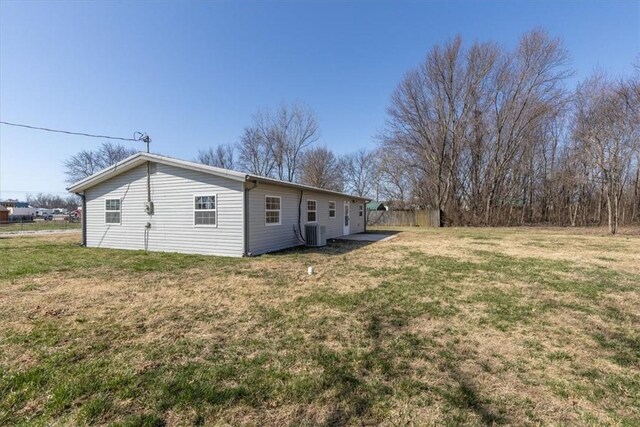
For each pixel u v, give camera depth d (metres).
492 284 5.66
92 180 10.98
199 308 4.28
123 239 10.77
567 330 3.60
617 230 18.50
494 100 23.95
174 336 3.33
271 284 5.62
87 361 2.74
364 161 43.19
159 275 6.36
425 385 2.42
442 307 4.37
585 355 2.99
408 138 25.84
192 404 2.13
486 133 24.23
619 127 16.09
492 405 2.18
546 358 2.91
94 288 5.31
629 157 16.81
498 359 2.88
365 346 3.13
